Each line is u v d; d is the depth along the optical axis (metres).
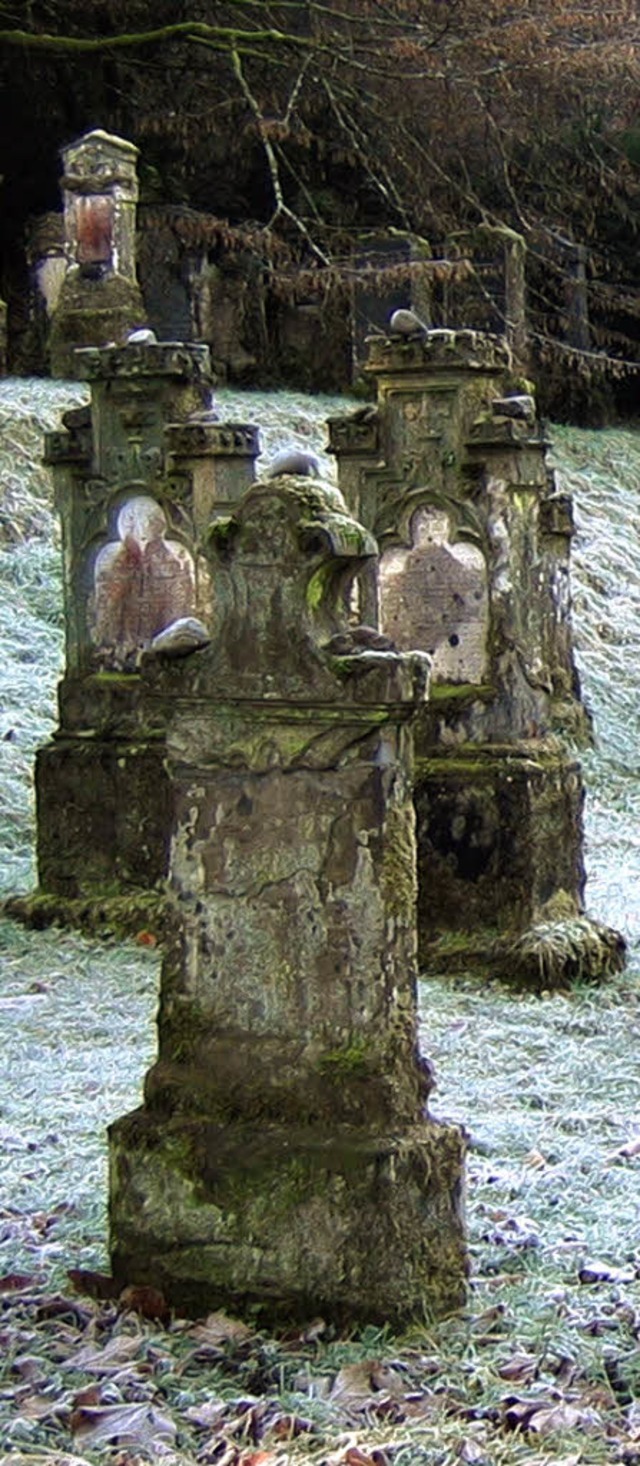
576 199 27.14
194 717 5.32
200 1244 5.20
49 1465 4.35
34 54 26.38
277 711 5.20
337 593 5.25
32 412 18.20
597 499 21.08
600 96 25.66
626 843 13.54
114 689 10.63
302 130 23.06
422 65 22.47
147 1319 5.19
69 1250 5.65
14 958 9.91
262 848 5.26
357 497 10.02
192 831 5.36
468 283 24.33
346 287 23.66
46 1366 4.85
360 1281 5.06
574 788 9.77
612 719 16.67
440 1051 8.09
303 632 5.17
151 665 5.36
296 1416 4.55
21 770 13.45
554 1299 5.27
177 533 10.45
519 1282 5.41
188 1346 4.99
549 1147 6.68
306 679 5.16
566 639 15.62
